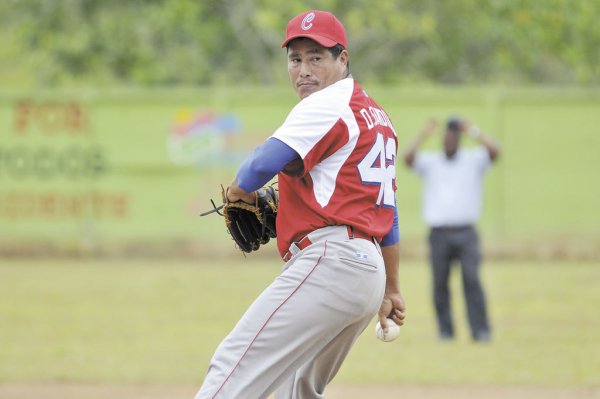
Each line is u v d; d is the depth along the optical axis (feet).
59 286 162.20
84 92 201.16
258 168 50.49
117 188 201.98
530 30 226.58
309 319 51.93
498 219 200.03
